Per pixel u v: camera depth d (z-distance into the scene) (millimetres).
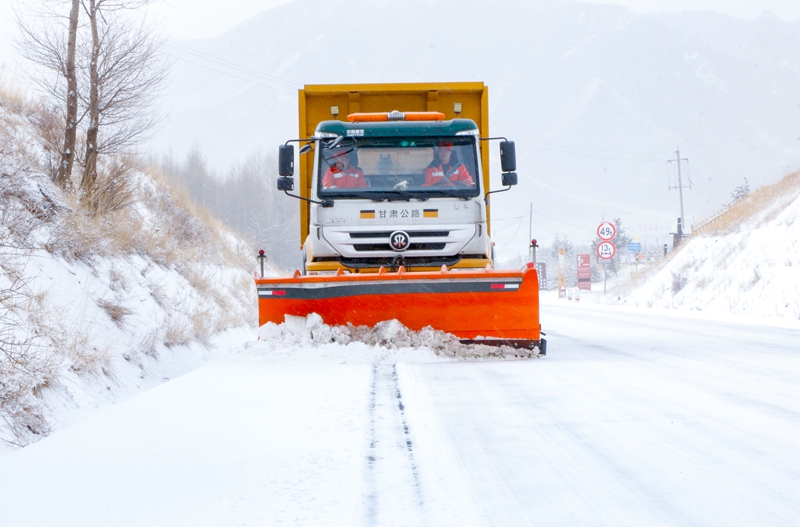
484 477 3809
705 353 9305
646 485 3615
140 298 12539
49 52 14727
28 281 9375
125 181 15734
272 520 3215
